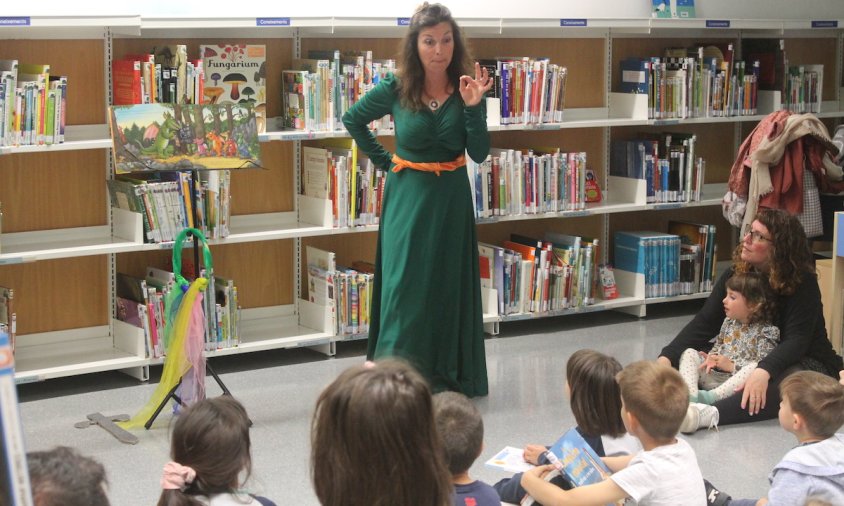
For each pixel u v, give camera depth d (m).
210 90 5.06
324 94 5.20
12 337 4.65
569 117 6.32
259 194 5.53
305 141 5.57
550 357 5.44
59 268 5.10
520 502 2.98
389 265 4.52
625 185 6.32
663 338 5.84
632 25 5.88
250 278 5.61
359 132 4.68
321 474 1.65
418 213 4.44
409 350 4.49
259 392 4.81
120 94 4.86
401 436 1.60
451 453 2.32
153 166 4.50
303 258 5.71
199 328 4.25
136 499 3.58
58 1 4.87
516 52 6.17
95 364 4.80
